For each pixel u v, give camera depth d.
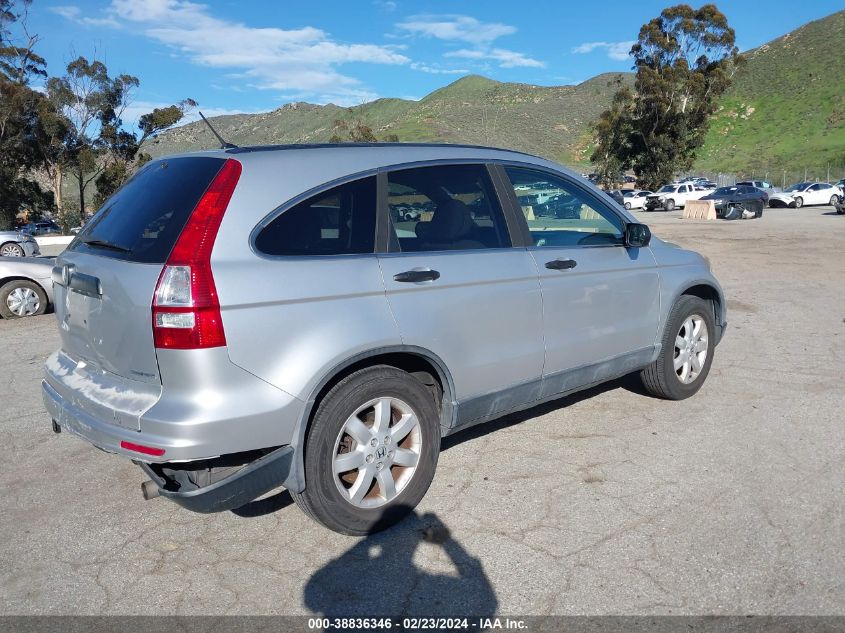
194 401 2.95
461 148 4.04
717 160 87.50
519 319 3.98
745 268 13.33
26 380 6.50
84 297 3.38
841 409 5.13
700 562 3.20
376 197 3.55
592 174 68.31
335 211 3.41
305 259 3.23
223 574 3.22
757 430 4.74
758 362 6.43
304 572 3.22
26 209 50.31
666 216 38.09
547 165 4.46
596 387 5.72
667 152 58.81
